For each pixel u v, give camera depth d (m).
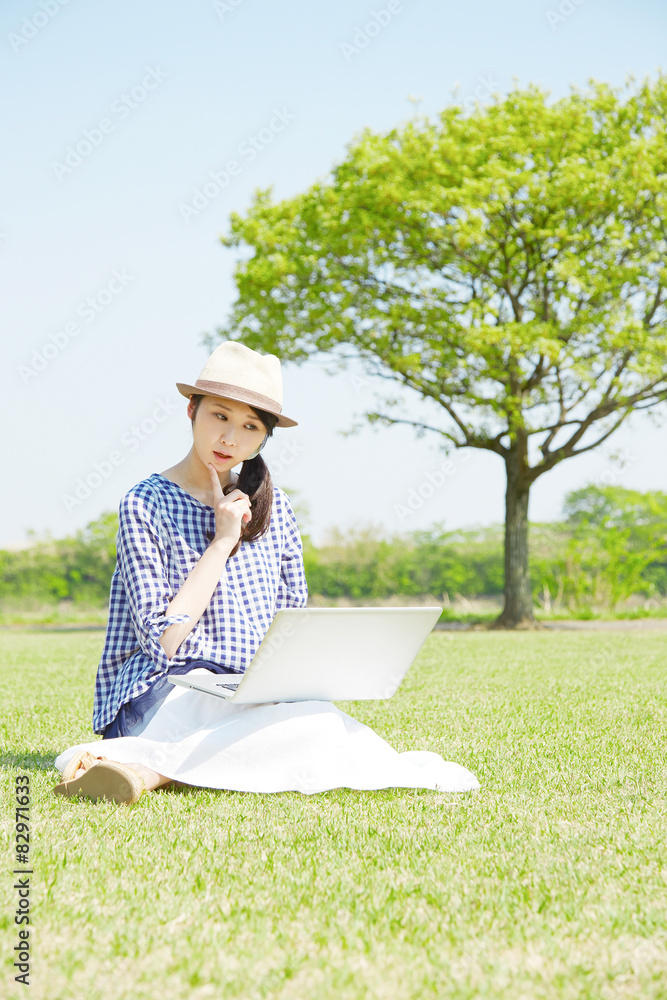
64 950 1.33
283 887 1.62
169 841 1.92
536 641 9.88
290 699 2.48
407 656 2.60
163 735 2.42
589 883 1.65
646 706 4.34
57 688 5.38
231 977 1.24
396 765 2.47
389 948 1.35
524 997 1.20
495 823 2.10
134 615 2.50
